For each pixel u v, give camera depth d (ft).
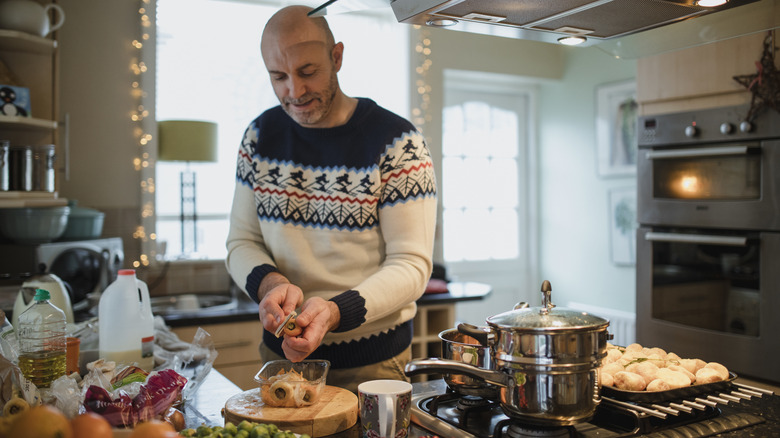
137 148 9.91
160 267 10.05
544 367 3.20
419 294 4.50
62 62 9.43
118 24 9.77
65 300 5.71
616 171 12.68
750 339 7.88
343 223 4.63
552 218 14.29
